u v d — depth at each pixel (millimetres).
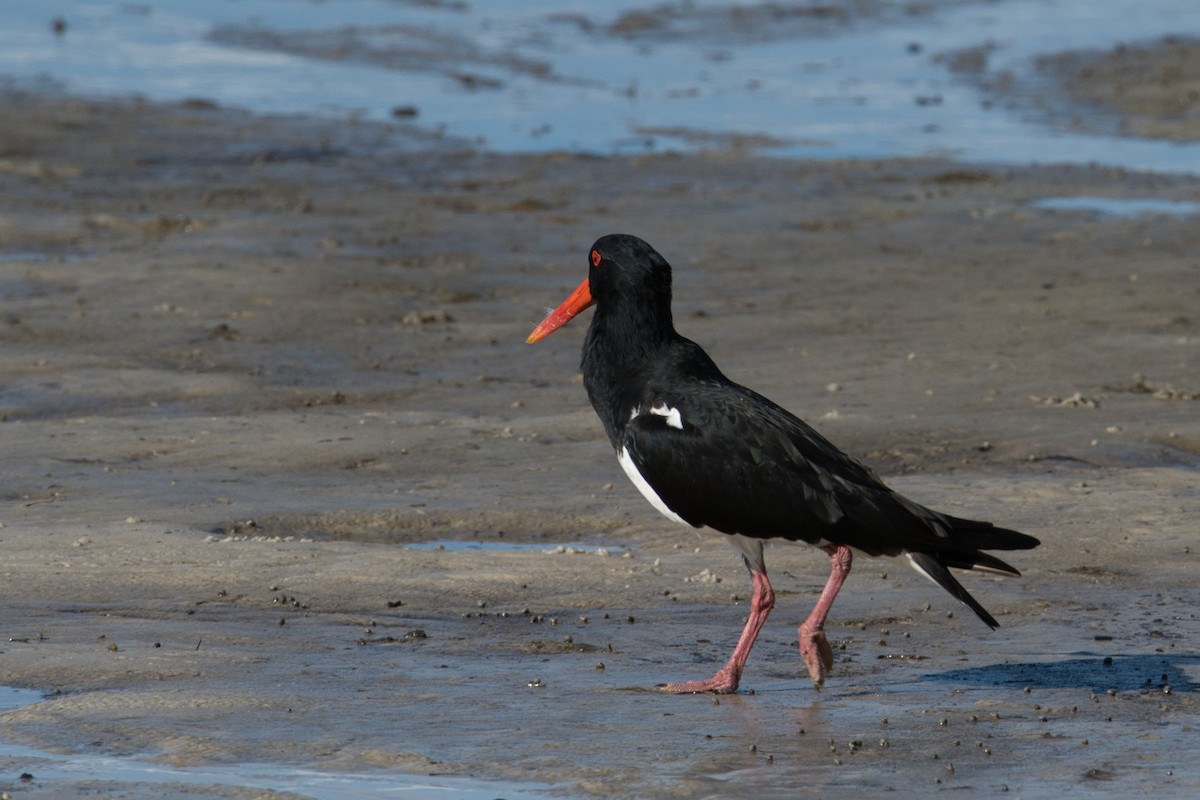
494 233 27750
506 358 19781
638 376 9586
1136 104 42750
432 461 14914
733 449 8898
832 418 16312
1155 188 32562
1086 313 21797
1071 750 7812
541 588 11117
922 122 41656
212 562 11500
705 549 12281
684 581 11352
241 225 27312
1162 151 37156
